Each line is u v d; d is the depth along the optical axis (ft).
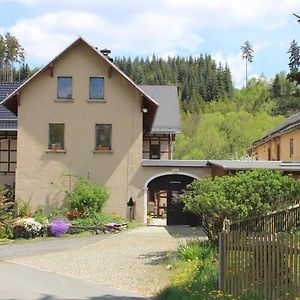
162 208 136.26
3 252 69.41
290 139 118.62
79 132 104.58
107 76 104.88
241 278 35.50
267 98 295.07
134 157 103.96
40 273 52.54
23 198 103.65
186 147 209.05
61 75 105.09
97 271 53.26
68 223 89.86
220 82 371.15
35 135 104.53
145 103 105.50
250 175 56.85
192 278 42.14
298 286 31.12
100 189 100.48
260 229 54.80
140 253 64.49
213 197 53.98
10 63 313.32
